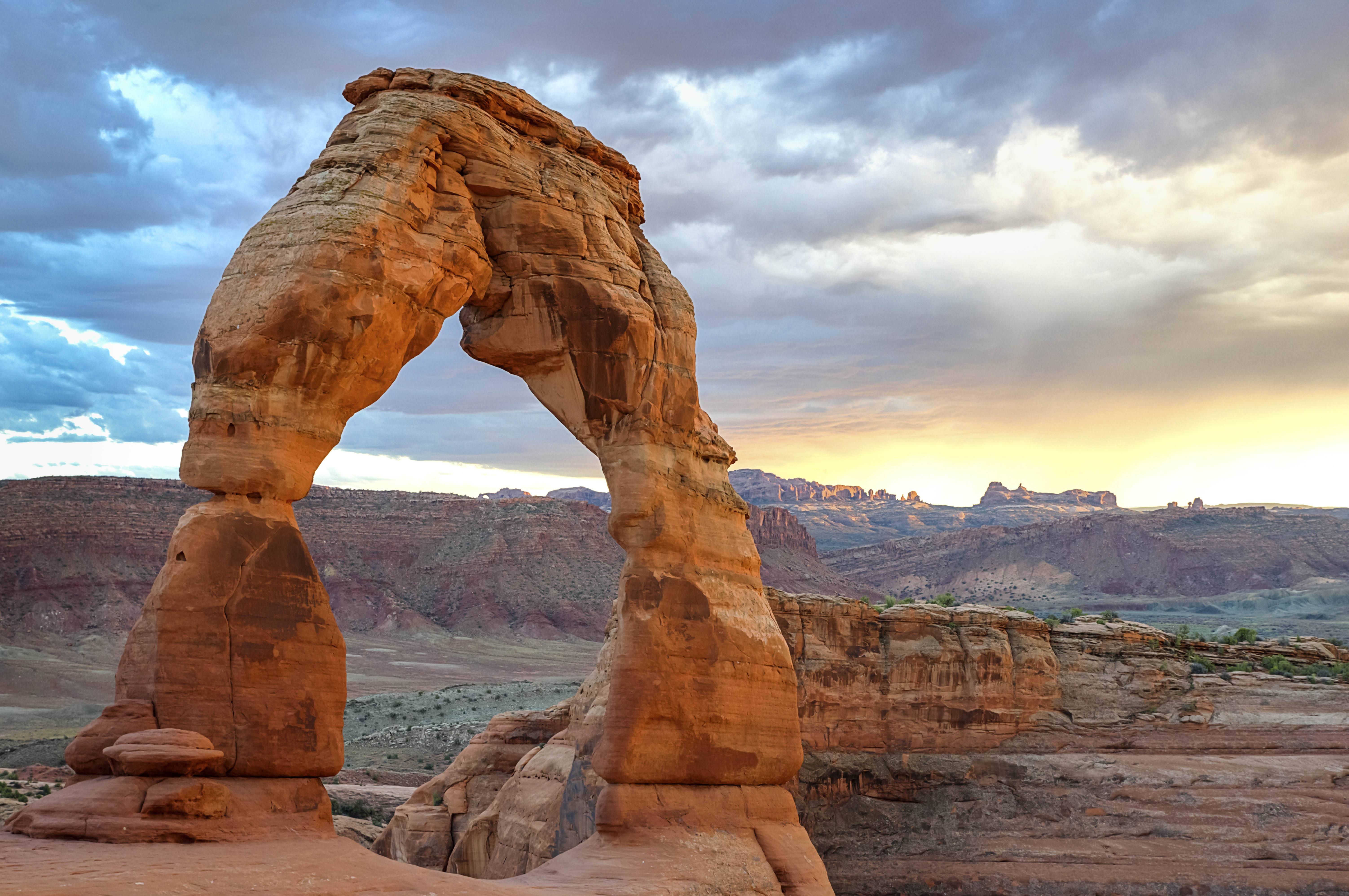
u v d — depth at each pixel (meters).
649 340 23.95
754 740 23.58
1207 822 42.06
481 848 32.03
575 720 32.66
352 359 19.97
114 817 16.53
